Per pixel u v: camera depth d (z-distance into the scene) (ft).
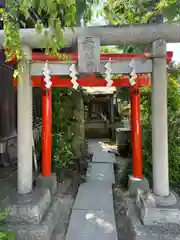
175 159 10.82
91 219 8.30
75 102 15.65
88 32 6.18
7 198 7.45
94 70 6.45
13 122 14.94
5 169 13.56
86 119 31.86
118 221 8.36
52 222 7.58
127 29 6.20
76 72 6.96
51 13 3.97
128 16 6.81
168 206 6.90
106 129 31.83
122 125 25.94
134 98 10.34
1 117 13.29
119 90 16.61
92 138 31.24
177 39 6.46
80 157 16.06
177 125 10.75
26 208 6.97
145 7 6.43
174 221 6.76
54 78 10.03
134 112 10.34
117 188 11.61
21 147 7.45
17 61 6.97
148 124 11.63
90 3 4.56
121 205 9.61
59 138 13.34
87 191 11.00
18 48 4.90
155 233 6.46
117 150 20.85
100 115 33.09
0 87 13.05
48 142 10.34
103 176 13.33
